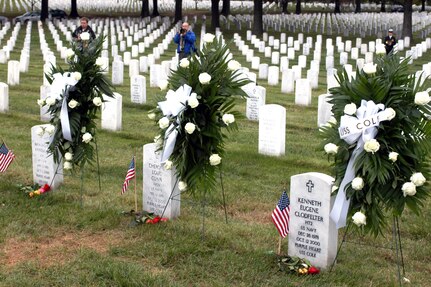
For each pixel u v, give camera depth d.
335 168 7.81
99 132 16.41
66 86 10.12
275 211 8.22
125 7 85.31
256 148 14.94
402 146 7.38
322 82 28.84
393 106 7.38
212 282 7.57
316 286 7.48
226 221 9.84
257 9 52.00
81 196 10.46
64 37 47.00
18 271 7.86
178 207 9.92
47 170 11.05
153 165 9.77
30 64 31.09
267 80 27.88
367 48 44.50
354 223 7.65
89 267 7.93
